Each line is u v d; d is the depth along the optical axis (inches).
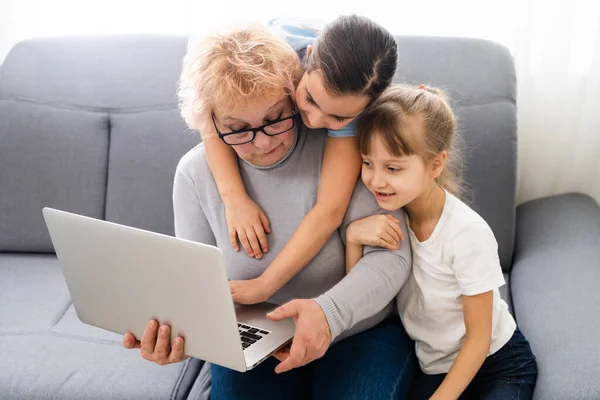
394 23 77.5
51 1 82.1
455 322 52.8
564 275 61.9
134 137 71.5
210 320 43.5
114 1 81.4
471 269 49.6
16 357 59.0
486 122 67.6
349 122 48.0
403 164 48.2
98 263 46.6
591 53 73.5
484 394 52.9
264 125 47.1
